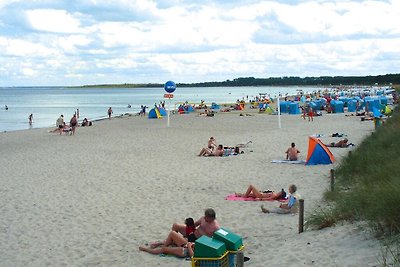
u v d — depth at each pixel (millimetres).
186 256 8617
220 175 17047
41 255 9023
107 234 10234
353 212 8750
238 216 11375
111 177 17031
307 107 54094
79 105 101438
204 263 6609
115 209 12406
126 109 84500
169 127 39031
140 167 19109
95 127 41094
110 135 33344
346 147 23625
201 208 12344
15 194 14477
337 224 8727
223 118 50000
